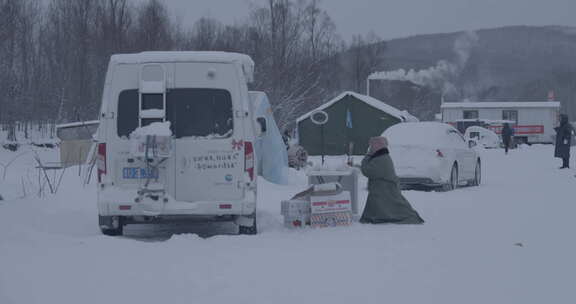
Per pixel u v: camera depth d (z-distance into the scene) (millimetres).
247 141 9773
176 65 9773
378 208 10938
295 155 25219
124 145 9703
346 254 8234
